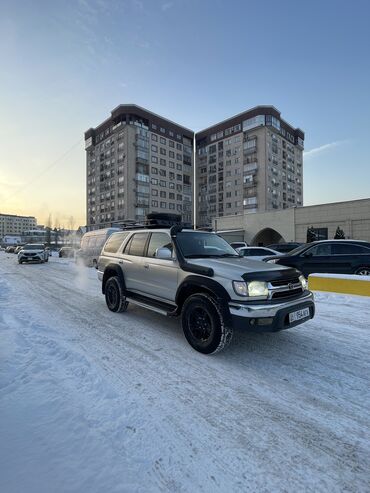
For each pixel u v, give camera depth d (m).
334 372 3.45
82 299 7.61
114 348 4.14
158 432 2.34
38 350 3.92
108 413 2.56
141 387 3.05
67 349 3.99
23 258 21.03
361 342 4.41
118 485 1.78
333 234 31.20
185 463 2.02
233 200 74.00
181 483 1.84
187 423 2.47
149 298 5.13
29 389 2.89
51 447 2.08
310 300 4.03
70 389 2.94
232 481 1.88
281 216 35.16
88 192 80.50
